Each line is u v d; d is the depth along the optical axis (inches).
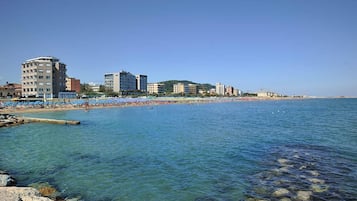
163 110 3545.8
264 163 714.2
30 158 784.9
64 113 2849.4
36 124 1752.0
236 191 515.5
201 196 495.5
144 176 613.0
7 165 709.3
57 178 600.1
